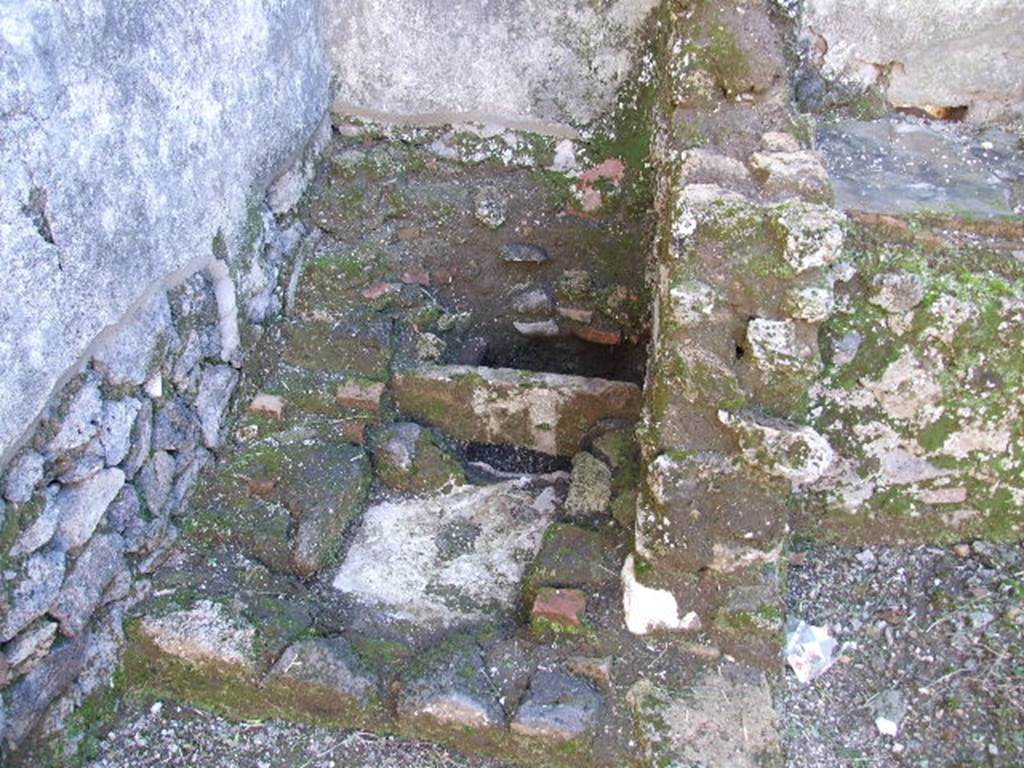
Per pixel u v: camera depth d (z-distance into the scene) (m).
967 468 2.73
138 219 2.48
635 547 2.58
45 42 2.06
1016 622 2.60
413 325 3.46
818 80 3.31
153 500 2.69
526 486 3.09
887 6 3.15
